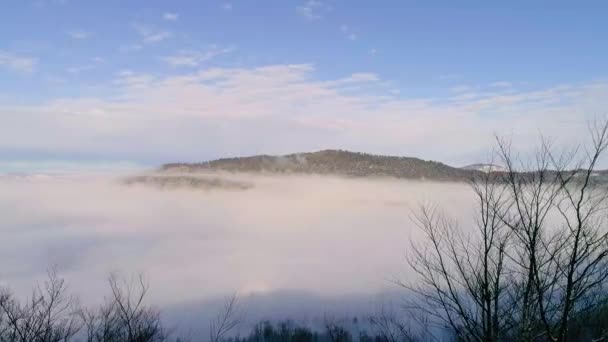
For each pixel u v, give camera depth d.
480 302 6.84
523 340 6.45
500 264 6.96
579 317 6.32
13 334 10.94
